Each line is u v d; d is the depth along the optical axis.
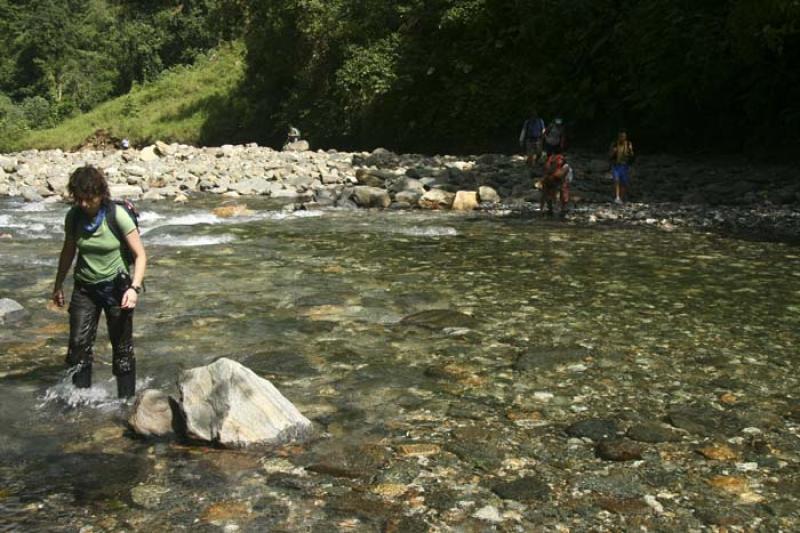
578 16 26.73
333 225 13.69
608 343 6.58
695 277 9.30
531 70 28.22
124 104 49.56
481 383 5.60
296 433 4.61
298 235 12.42
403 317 7.36
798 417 5.00
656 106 23.56
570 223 14.03
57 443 4.55
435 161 22.69
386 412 5.05
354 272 9.45
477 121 28.88
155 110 46.94
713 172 20.03
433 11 30.52
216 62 51.28
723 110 23.94
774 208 15.29
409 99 30.70
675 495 3.96
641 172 20.19
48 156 26.08
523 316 7.43
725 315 7.52
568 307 7.79
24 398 5.26
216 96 44.53
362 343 6.53
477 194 16.78
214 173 20.81
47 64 69.69
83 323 5.12
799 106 21.89
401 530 3.60
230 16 40.22
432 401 5.25
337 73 31.86
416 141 30.62
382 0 32.19
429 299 8.05
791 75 21.77
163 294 8.16
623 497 3.94
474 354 6.27
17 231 12.77
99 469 4.20
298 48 36.34
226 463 4.27
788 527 3.65
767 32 18.80
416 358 6.16
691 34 22.14
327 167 21.72
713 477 4.16
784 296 8.31
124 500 3.85
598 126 26.64
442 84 30.34
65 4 75.69
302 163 22.78
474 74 29.50
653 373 5.84
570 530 3.61
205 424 4.57
